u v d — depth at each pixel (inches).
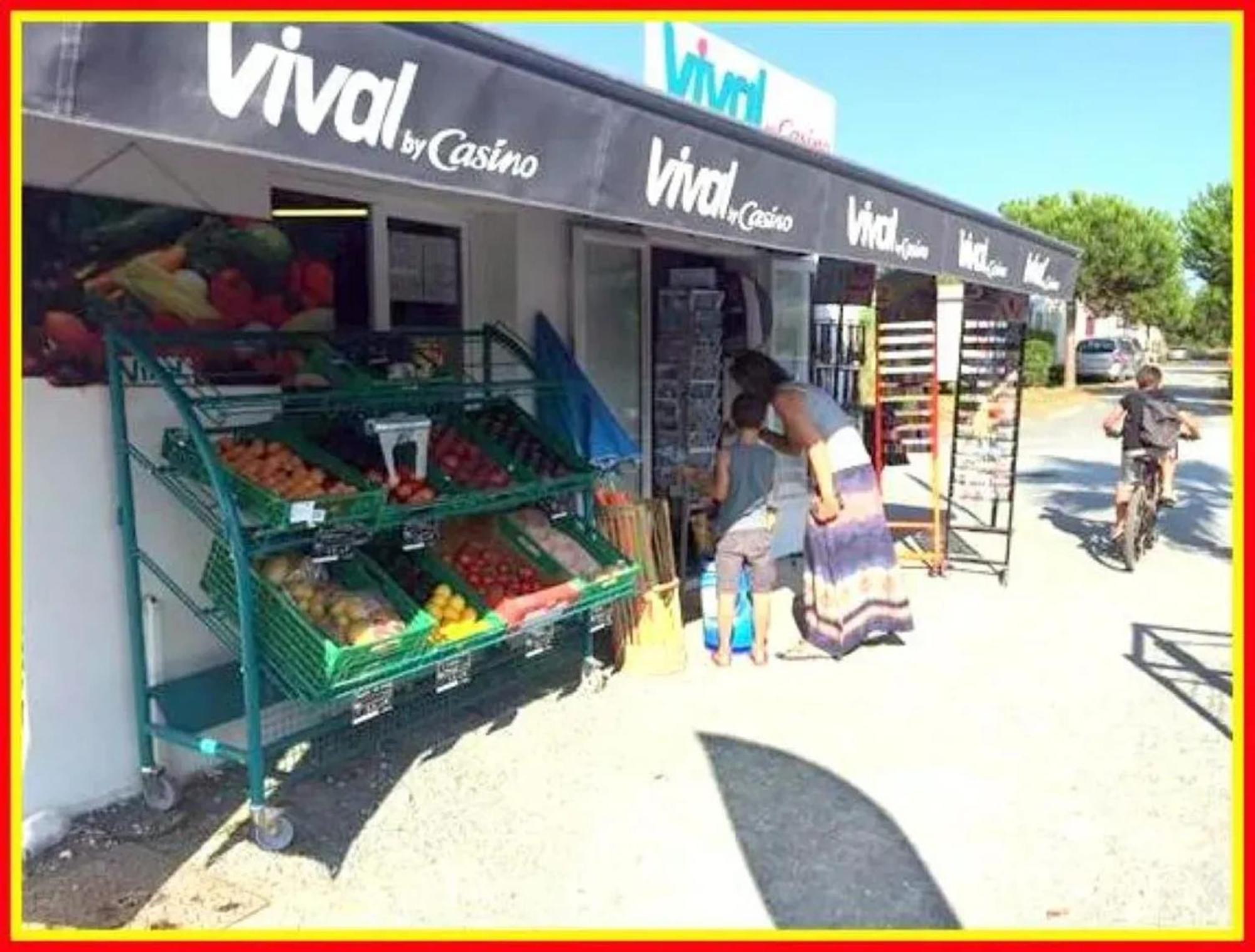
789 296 383.6
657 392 309.4
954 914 141.6
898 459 358.6
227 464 158.2
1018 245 298.5
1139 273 1617.9
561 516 222.2
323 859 154.0
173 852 154.9
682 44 295.4
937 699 222.5
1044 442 776.9
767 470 239.6
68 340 157.4
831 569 248.1
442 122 106.3
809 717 211.9
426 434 179.9
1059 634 271.7
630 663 237.6
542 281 254.7
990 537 409.4
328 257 204.5
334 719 172.1
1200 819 167.9
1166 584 330.3
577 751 194.4
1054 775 184.4
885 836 162.6
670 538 257.6
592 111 126.3
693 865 153.6
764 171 164.6
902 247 221.1
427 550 191.9
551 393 238.7
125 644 167.8
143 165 164.9
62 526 158.7
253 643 152.0
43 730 158.1
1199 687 230.4
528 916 140.2
